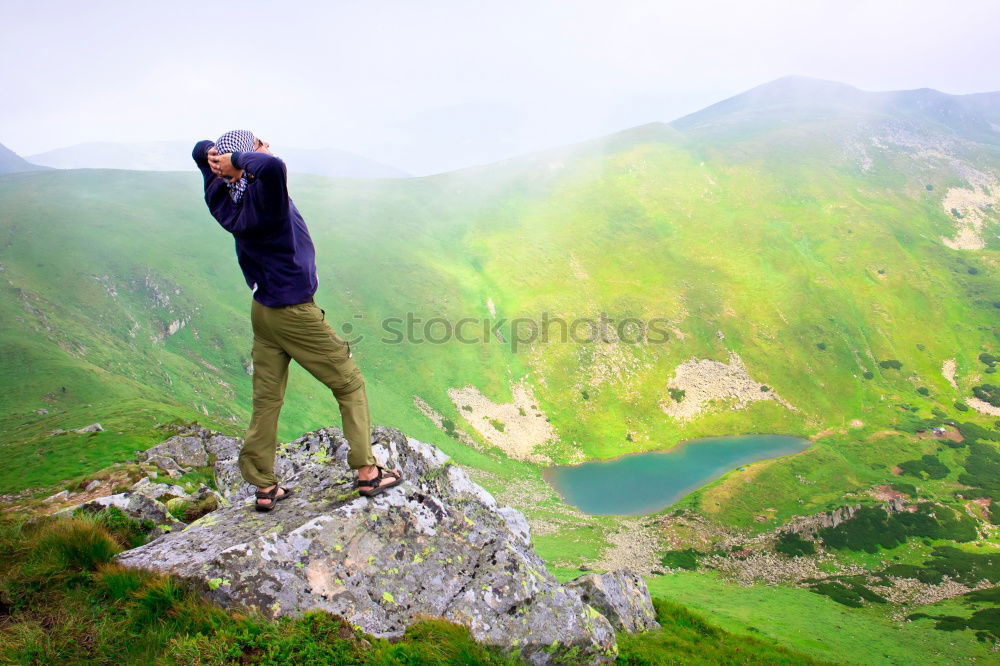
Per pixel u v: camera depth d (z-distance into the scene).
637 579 20.08
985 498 137.50
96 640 4.73
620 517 134.62
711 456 162.62
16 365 119.12
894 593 105.56
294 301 5.47
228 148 5.09
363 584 6.18
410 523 6.95
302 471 8.22
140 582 5.36
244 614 5.26
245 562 5.66
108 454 69.00
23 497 56.91
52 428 89.12
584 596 16.06
